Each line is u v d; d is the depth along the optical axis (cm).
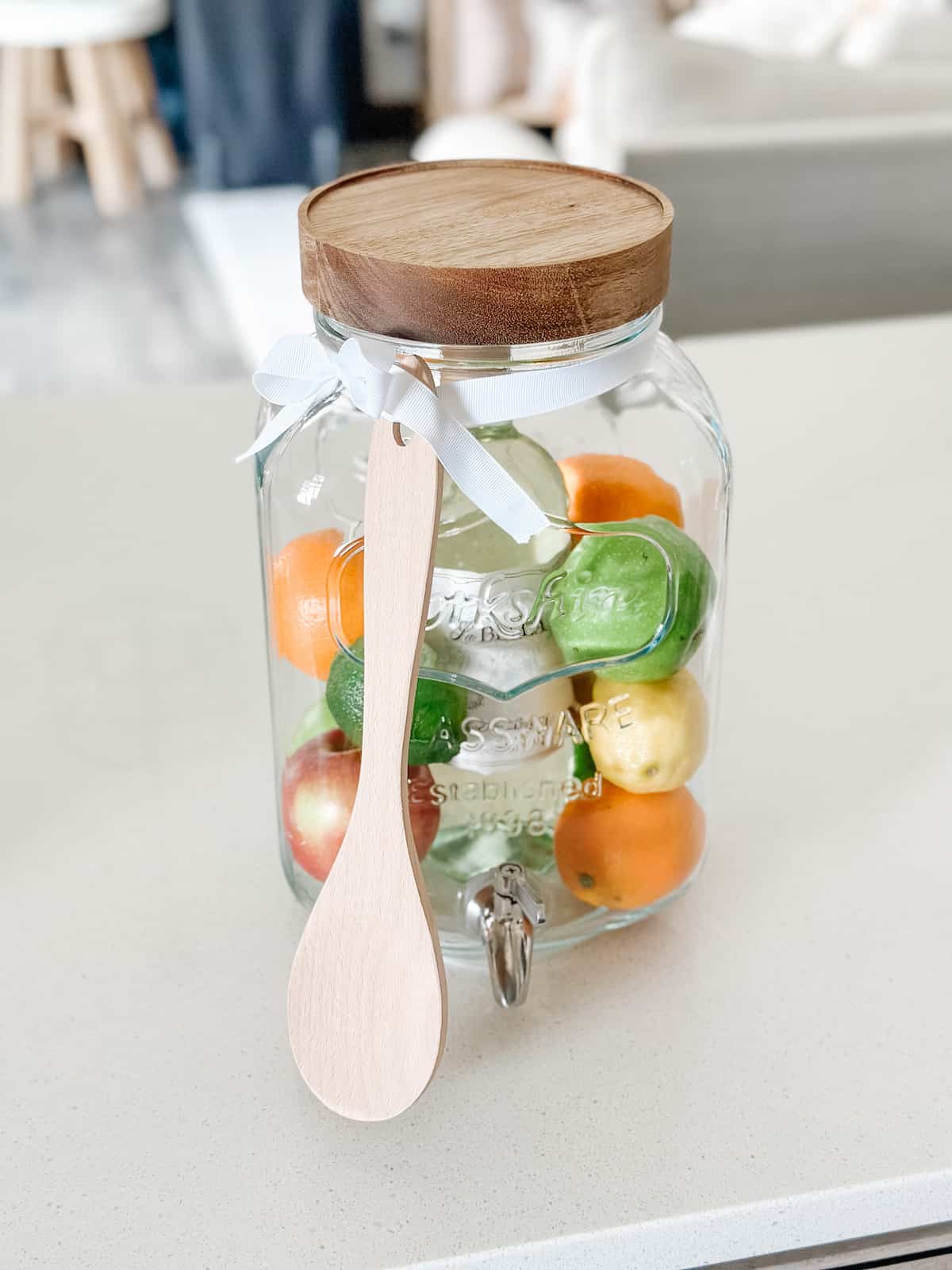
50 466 109
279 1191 56
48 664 87
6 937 68
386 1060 57
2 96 448
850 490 107
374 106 515
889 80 196
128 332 373
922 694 86
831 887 72
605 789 65
